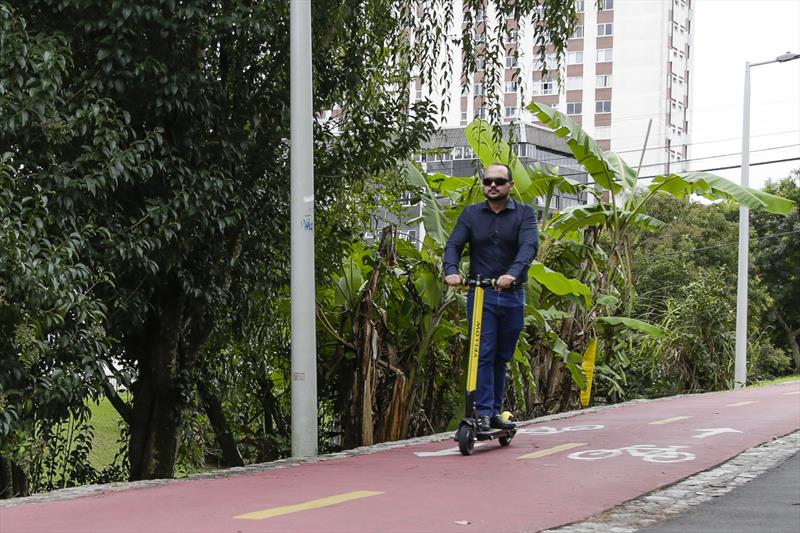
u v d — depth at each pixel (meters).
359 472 5.93
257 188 9.65
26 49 7.07
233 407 13.38
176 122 8.59
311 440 7.29
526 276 6.68
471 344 6.69
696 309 22.00
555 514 4.43
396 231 11.41
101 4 7.90
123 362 9.87
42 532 3.89
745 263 22.98
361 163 10.23
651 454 6.78
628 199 15.89
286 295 11.48
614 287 16.42
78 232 7.54
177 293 9.39
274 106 9.16
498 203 6.66
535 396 14.47
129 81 8.11
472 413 6.77
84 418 8.06
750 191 15.11
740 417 9.83
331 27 9.50
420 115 10.34
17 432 7.08
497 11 9.73
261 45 9.06
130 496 4.93
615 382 17.36
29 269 6.61
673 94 78.69
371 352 11.07
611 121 77.31
